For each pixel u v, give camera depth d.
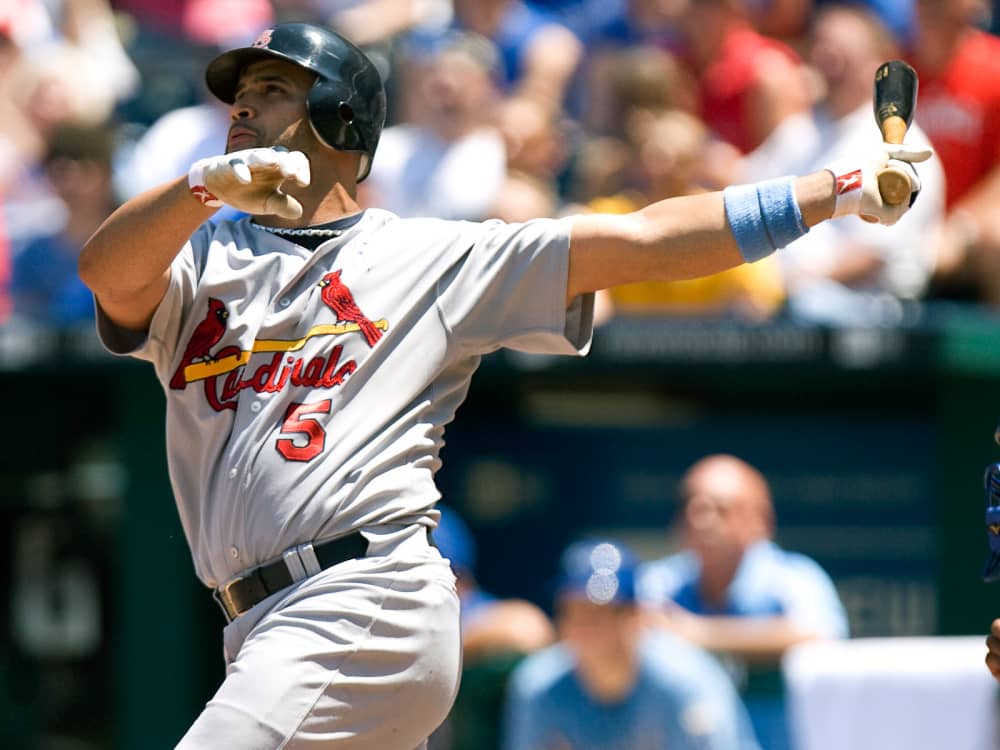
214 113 31.23
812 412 25.19
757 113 30.83
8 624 25.78
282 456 12.26
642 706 23.06
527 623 24.39
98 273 12.18
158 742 24.70
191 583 24.81
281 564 12.27
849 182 12.33
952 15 29.91
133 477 24.66
